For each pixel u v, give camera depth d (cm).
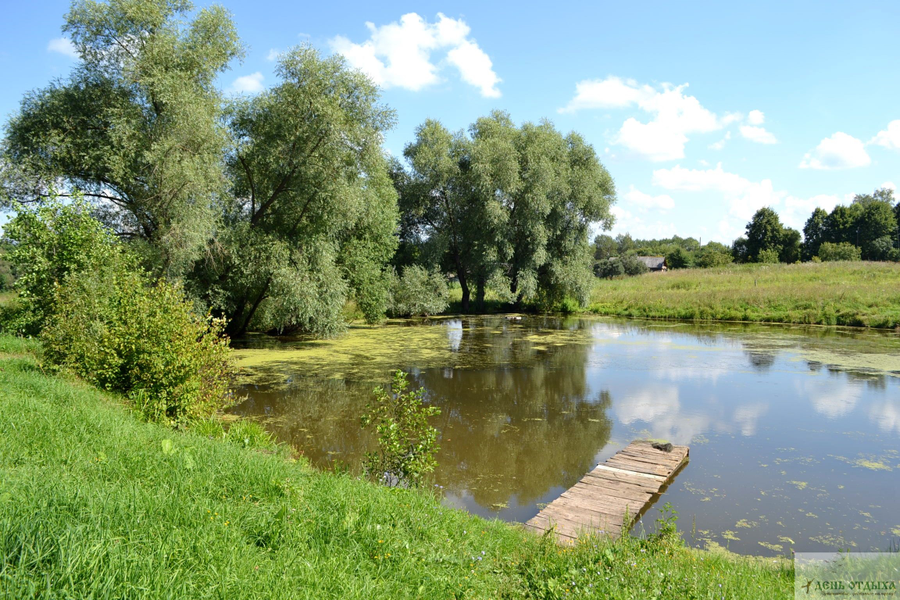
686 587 399
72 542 275
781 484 812
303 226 1962
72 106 1566
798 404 1248
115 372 872
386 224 2380
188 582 277
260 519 391
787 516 708
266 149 1808
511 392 1363
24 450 466
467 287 3450
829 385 1424
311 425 1062
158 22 1588
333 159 1850
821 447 970
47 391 742
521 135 3281
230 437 799
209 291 1789
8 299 1488
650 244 11400
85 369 888
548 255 3225
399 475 688
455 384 1437
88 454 485
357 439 984
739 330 2467
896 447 966
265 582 303
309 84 1780
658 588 387
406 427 714
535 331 2464
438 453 952
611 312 3188
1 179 1508
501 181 3028
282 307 1858
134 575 271
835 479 829
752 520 697
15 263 1139
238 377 1454
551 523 652
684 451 927
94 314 950
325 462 864
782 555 604
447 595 357
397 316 3053
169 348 856
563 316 3153
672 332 2423
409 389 1366
